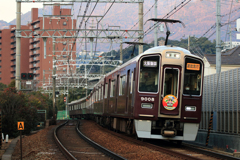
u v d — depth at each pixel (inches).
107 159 801.6
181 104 968.9
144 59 978.7
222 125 1151.6
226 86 1123.3
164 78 968.3
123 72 1236.5
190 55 974.4
